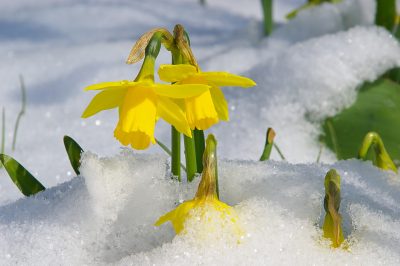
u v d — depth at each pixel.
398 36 1.18
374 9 1.48
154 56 0.77
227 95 1.15
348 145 1.05
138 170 0.83
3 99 1.35
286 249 0.79
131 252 0.81
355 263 0.79
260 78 1.13
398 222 0.83
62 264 0.80
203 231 0.79
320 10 1.52
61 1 2.10
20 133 1.19
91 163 0.82
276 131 1.07
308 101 1.08
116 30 1.83
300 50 1.14
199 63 1.46
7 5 2.09
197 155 0.85
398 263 0.79
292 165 0.89
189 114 0.77
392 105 1.07
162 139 1.10
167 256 0.79
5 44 1.71
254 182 0.85
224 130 1.08
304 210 0.82
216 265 0.78
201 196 0.79
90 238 0.81
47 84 1.40
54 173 1.05
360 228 0.82
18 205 0.84
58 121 1.23
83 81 1.40
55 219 0.82
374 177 0.90
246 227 0.80
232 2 2.26
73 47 1.60
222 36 1.73
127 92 0.77
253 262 0.79
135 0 2.12
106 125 1.19
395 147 1.04
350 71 1.09
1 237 0.81
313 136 1.07
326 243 0.80
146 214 0.82
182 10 2.07
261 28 1.65
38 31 1.83
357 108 1.07
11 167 0.86
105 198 0.82
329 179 0.79
